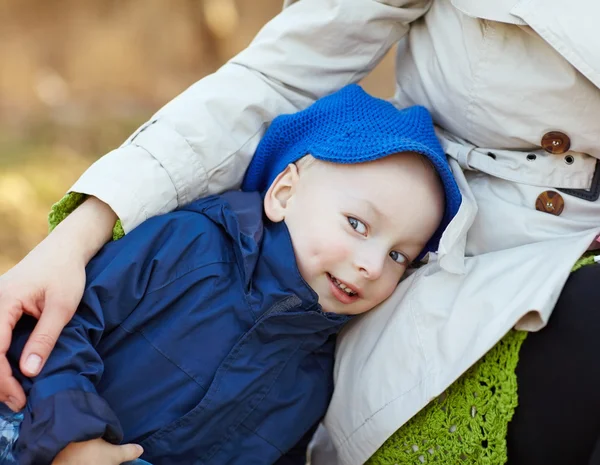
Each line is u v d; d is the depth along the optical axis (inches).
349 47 51.7
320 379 47.8
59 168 112.4
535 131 45.3
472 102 46.5
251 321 45.2
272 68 51.1
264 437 45.8
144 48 147.3
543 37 41.6
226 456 45.3
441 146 48.8
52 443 37.4
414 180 46.7
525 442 40.4
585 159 45.5
